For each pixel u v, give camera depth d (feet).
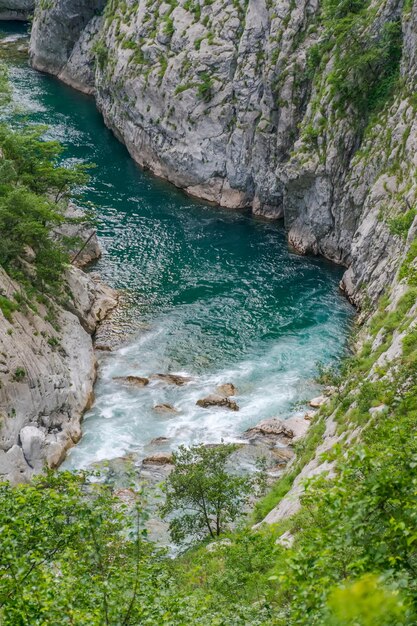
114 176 302.66
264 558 96.37
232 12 288.92
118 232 261.65
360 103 240.12
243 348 203.72
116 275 236.63
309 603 53.31
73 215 247.09
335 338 206.18
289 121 264.52
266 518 126.11
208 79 286.66
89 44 376.48
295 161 249.75
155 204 282.77
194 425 175.73
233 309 220.43
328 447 132.26
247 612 69.72
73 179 225.56
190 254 249.55
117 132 329.52
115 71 320.29
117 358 200.23
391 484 55.67
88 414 180.34
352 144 240.73
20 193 189.98
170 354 201.67
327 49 253.85
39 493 71.87
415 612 41.04
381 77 237.86
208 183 287.48
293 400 183.62
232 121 282.77
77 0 372.58
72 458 166.20
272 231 266.57
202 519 130.62
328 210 244.22
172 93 294.05
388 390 123.75
